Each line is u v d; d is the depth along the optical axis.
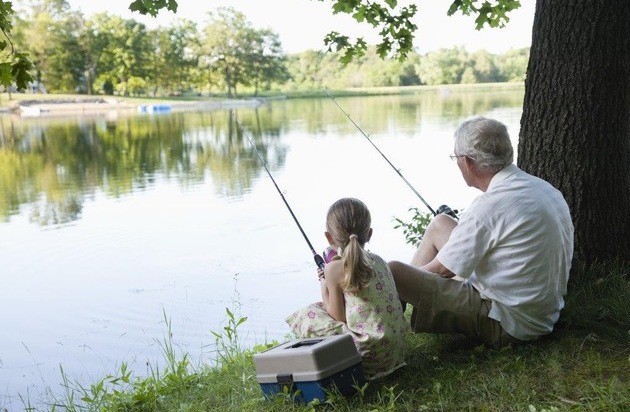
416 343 3.27
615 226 3.77
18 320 5.93
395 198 10.38
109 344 5.28
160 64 68.94
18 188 14.23
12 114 45.31
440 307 2.98
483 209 2.88
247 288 6.55
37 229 9.80
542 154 3.83
